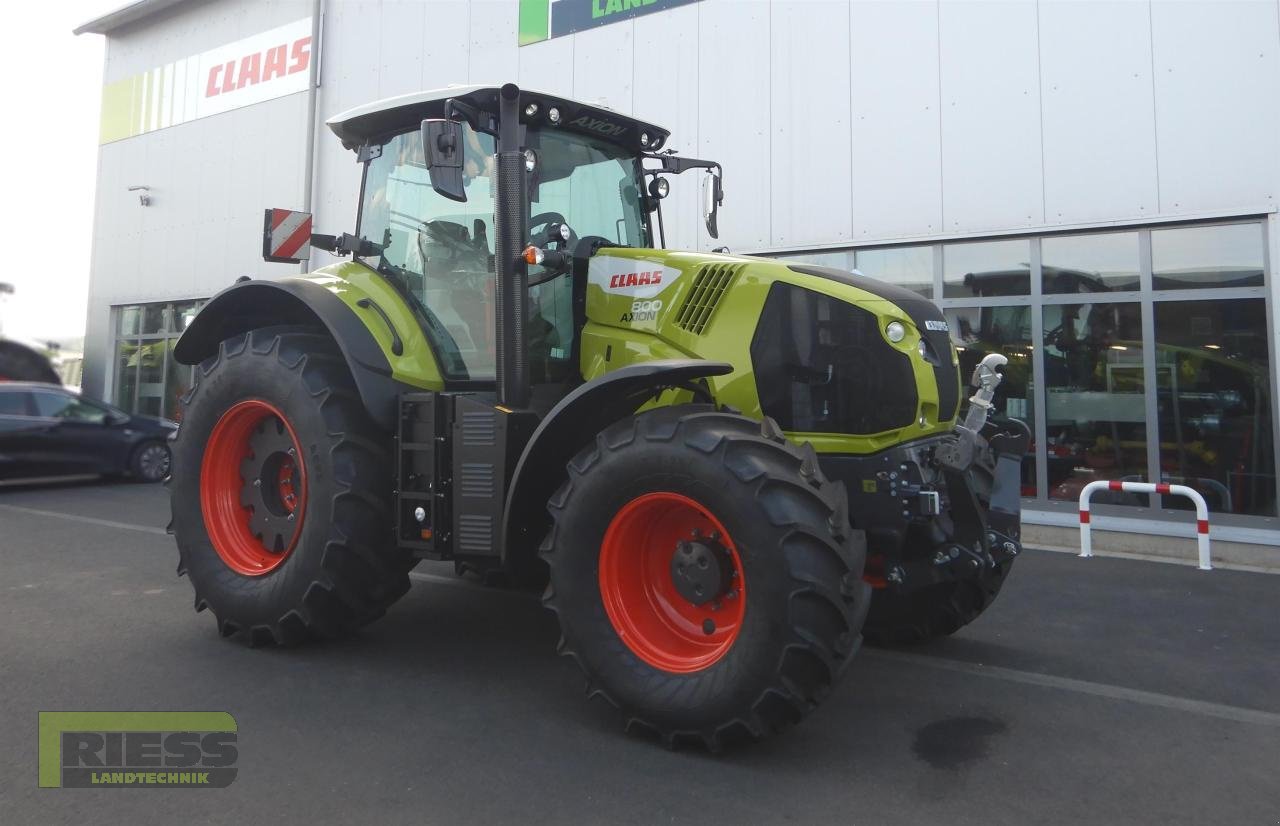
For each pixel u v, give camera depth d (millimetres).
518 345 3594
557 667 3928
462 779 2803
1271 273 6625
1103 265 7285
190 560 4293
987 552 3367
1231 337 6820
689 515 3125
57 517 8258
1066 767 2951
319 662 3957
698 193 8984
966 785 2805
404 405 3820
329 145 12109
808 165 8438
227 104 13305
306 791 2713
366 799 2664
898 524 3316
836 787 2777
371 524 3865
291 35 12539
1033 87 7422
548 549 3246
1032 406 7594
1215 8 6730
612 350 3781
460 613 4855
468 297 4008
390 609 4930
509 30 10359
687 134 9070
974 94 7668
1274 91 6555
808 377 3443
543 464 3344
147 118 14430
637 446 3045
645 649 3104
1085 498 6801
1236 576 6121
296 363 4023
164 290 14188
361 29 11742
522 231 3613
